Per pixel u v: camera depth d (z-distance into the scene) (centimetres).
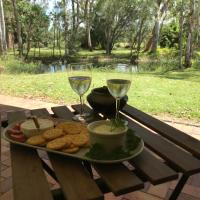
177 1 1742
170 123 358
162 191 203
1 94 508
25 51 1742
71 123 137
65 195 89
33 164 108
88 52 2112
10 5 1645
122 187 92
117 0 1830
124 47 2461
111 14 1894
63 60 1473
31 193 90
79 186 93
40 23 1620
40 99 471
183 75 944
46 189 92
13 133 128
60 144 112
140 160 109
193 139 133
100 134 106
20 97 485
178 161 110
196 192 203
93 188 92
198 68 1161
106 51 2028
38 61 1277
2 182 213
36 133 125
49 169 136
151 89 589
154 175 99
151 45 1830
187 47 1234
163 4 1766
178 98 504
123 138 110
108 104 153
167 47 1995
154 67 1100
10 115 166
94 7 1975
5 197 196
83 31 2125
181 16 1391
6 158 247
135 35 1961
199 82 714
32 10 1577
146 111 413
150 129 150
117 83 136
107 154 106
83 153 111
